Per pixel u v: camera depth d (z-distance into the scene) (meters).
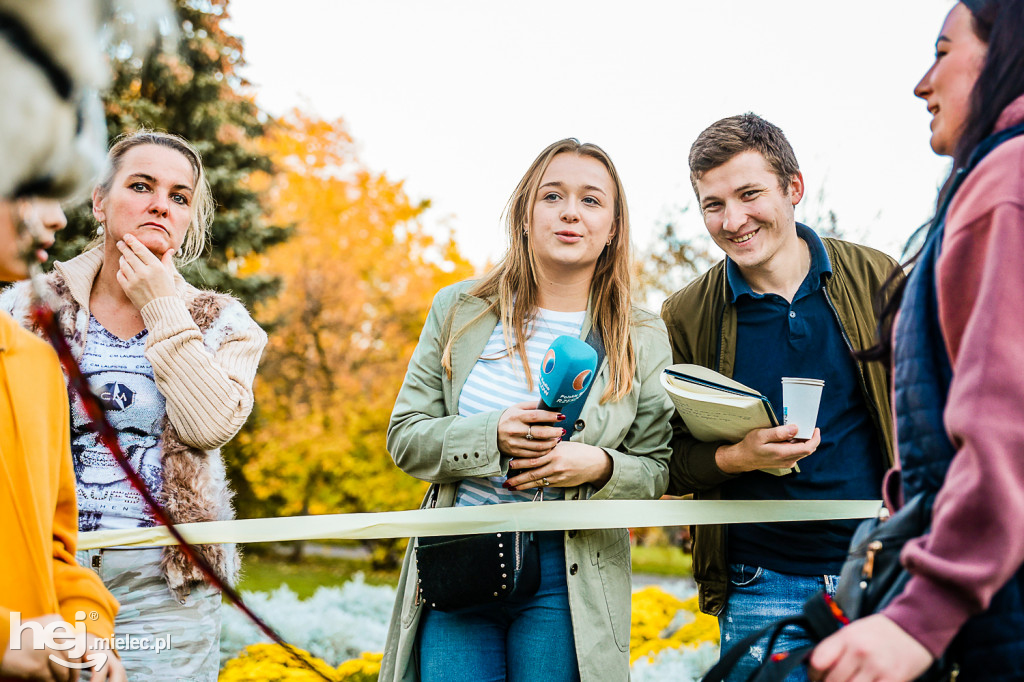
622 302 2.84
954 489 1.30
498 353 2.77
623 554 2.70
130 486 2.53
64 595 1.90
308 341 16.84
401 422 2.75
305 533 2.59
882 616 1.33
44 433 1.88
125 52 1.36
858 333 2.89
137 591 2.49
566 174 2.76
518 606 2.56
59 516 1.99
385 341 17.56
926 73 1.72
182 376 2.58
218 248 11.95
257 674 3.88
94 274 2.75
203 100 11.69
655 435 2.84
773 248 2.90
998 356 1.30
